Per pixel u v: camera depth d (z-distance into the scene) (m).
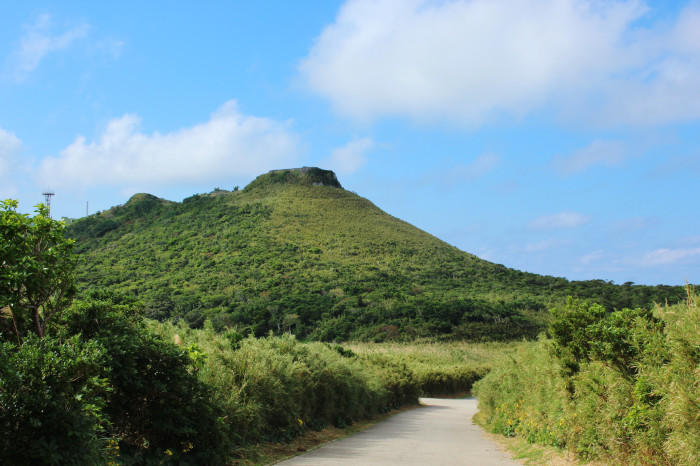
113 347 6.34
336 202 169.88
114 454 6.00
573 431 8.25
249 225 140.12
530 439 10.84
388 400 22.66
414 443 11.80
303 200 165.75
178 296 88.50
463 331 70.06
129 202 170.12
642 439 6.39
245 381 9.66
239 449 8.95
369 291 97.50
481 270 127.19
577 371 8.77
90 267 109.00
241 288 95.00
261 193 172.88
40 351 4.84
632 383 6.91
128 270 109.19
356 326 73.56
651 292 82.19
